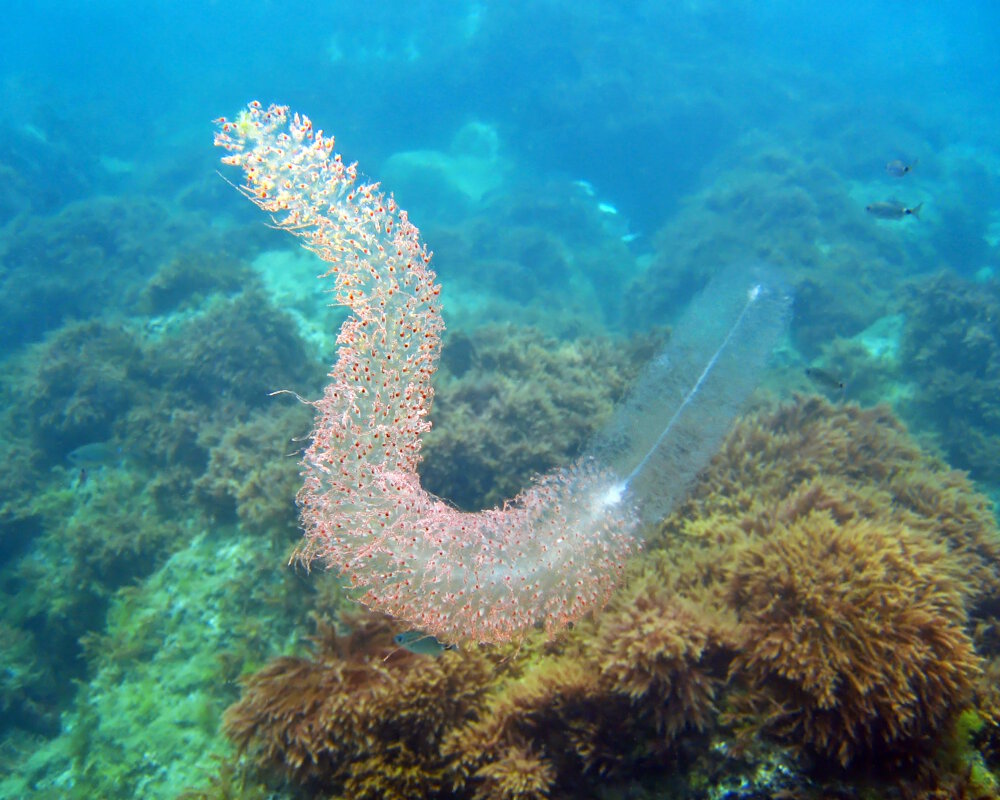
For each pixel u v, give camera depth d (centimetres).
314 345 901
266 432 616
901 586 273
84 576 619
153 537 615
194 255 1042
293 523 501
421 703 289
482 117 2508
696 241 1675
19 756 564
